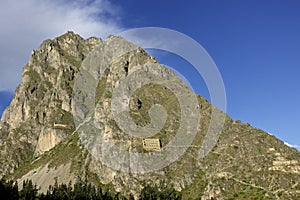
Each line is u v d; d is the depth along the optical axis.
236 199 190.75
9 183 176.25
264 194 188.62
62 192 171.25
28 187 179.25
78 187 180.88
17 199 168.00
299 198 180.50
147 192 185.12
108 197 177.00
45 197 169.00
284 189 188.88
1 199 162.88
